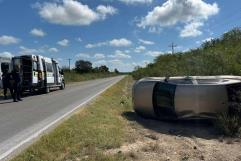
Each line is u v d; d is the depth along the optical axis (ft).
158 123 38.96
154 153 24.79
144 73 171.63
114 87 113.39
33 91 88.02
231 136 31.32
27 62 80.79
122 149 25.71
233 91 35.50
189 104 35.88
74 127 32.89
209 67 68.49
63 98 71.72
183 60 91.25
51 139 27.63
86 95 79.36
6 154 24.67
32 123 38.11
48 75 92.89
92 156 23.12
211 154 25.07
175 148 26.48
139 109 42.50
